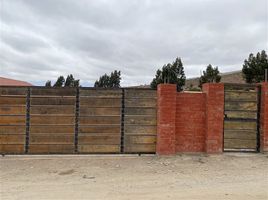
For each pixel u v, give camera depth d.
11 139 11.95
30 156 11.91
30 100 12.00
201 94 12.50
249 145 12.80
